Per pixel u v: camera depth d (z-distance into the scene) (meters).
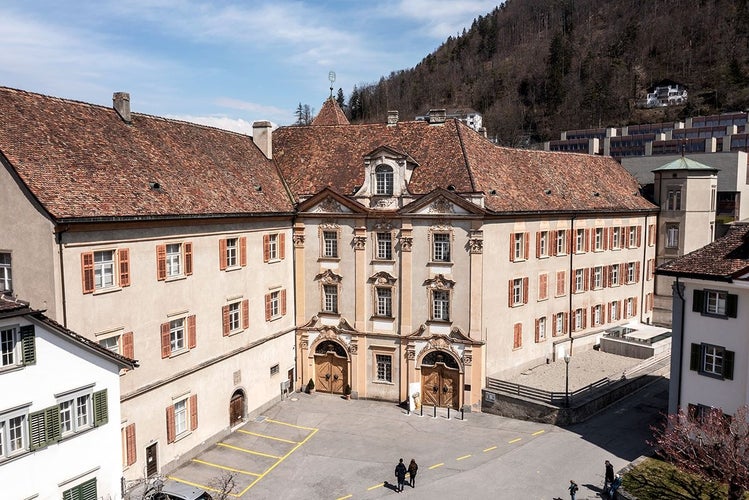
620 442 38.22
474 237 42.25
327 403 46.03
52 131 32.22
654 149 92.19
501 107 165.62
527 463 35.59
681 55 154.62
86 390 26.27
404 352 45.09
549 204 49.44
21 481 23.91
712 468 28.38
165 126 41.09
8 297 26.09
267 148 49.69
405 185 44.06
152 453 33.66
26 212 28.05
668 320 63.00
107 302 30.45
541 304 50.28
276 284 45.12
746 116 107.00
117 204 31.11
